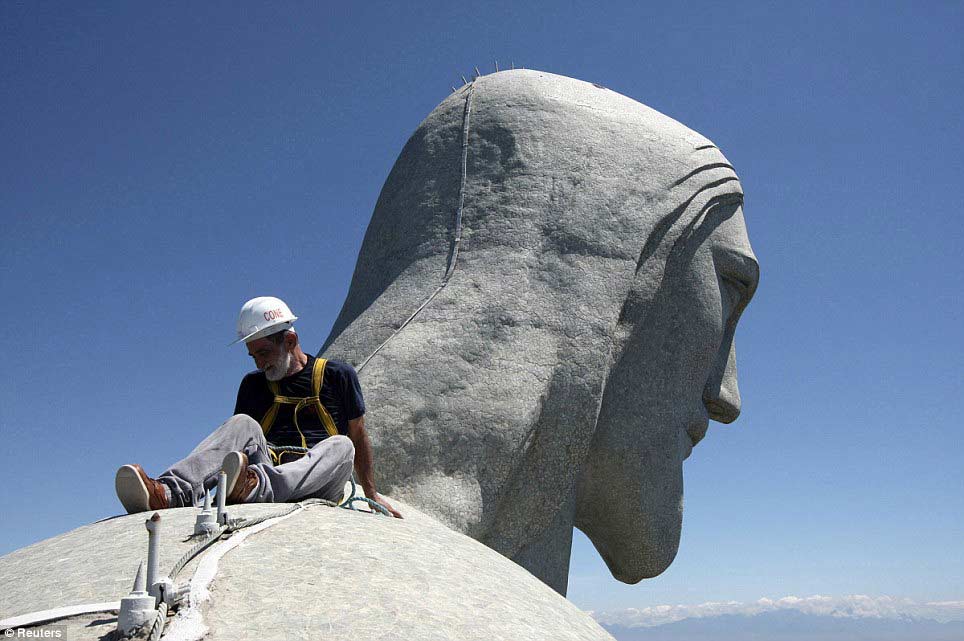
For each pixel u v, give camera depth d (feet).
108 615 10.43
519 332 28.73
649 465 31.63
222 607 10.54
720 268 33.99
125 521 15.33
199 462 16.74
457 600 12.27
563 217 30.78
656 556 32.32
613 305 30.07
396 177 34.50
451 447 26.50
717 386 35.81
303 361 19.02
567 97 33.37
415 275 30.66
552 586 29.37
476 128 33.09
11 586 12.70
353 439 18.93
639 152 32.58
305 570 11.96
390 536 14.69
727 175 34.24
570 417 28.60
